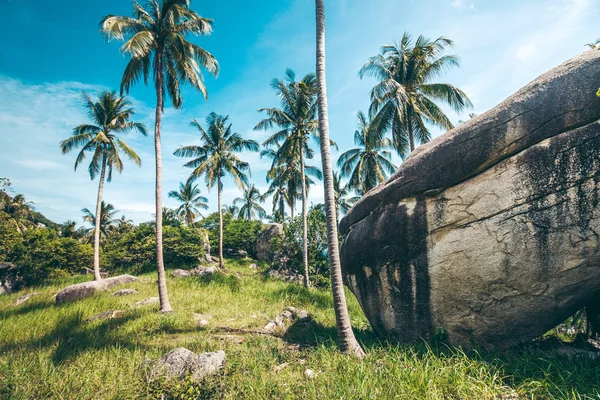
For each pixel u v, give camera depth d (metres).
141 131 21.20
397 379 4.39
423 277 6.22
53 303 13.45
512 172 5.38
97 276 19.44
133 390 4.48
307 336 8.11
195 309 11.30
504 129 5.50
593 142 4.79
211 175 23.69
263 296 13.59
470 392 3.96
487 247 5.50
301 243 22.12
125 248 25.25
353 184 26.66
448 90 16.20
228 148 25.47
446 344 5.96
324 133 7.25
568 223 4.89
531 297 5.21
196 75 14.10
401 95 15.53
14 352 6.58
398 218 6.63
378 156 24.66
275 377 5.05
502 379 4.40
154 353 6.40
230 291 14.34
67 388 4.74
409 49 17.69
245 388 4.57
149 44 12.25
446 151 6.14
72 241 24.97
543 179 5.10
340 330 6.31
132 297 13.27
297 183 28.05
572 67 5.17
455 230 5.88
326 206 6.96
